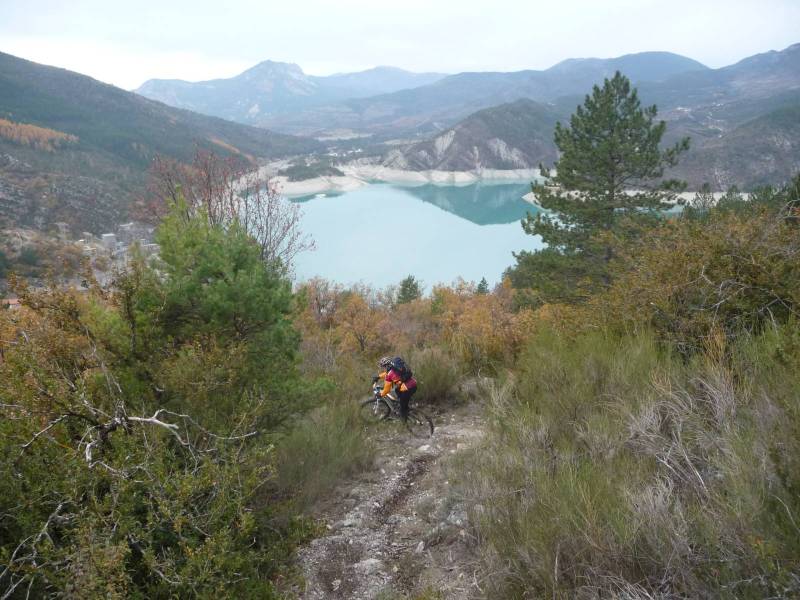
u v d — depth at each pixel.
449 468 5.28
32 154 177.12
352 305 16.88
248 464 3.69
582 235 20.81
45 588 2.65
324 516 4.81
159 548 3.14
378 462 6.19
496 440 5.07
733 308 4.78
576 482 3.41
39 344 3.86
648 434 3.68
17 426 3.05
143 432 3.34
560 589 2.71
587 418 4.45
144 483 3.00
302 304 5.79
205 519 3.21
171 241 4.80
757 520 2.36
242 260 5.31
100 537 2.67
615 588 2.56
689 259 5.20
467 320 11.30
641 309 5.53
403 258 182.50
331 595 3.55
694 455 3.37
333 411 7.19
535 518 3.29
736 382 3.96
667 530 2.64
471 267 168.12
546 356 6.38
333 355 11.07
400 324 16.94
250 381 4.64
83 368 4.09
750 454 2.83
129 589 2.80
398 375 7.29
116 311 4.37
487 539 3.60
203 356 4.23
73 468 2.96
